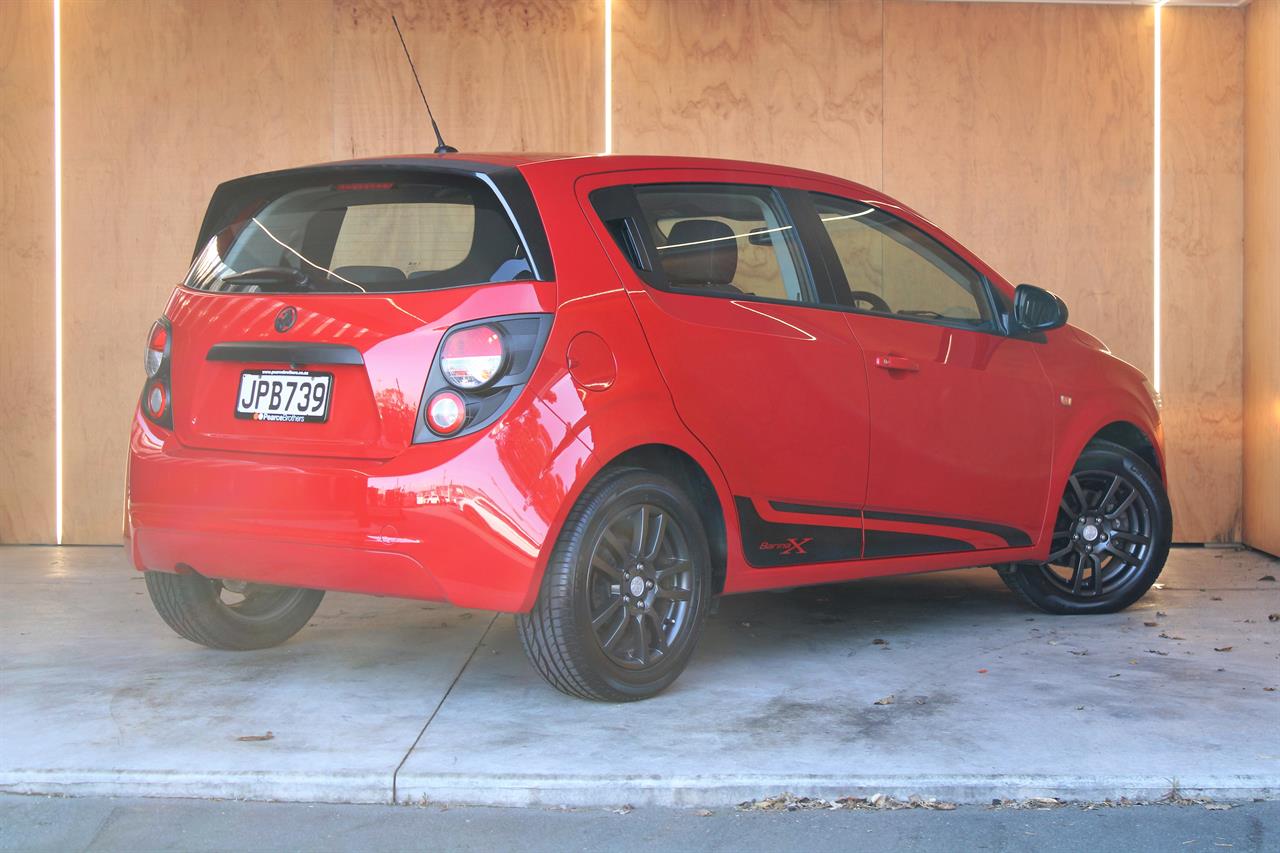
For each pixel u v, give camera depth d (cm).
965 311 464
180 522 367
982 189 675
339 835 283
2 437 659
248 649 436
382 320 350
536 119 662
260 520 354
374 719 354
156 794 305
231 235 393
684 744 332
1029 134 675
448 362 340
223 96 655
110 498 662
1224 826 291
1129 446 529
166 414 379
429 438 340
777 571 402
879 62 670
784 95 668
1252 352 671
